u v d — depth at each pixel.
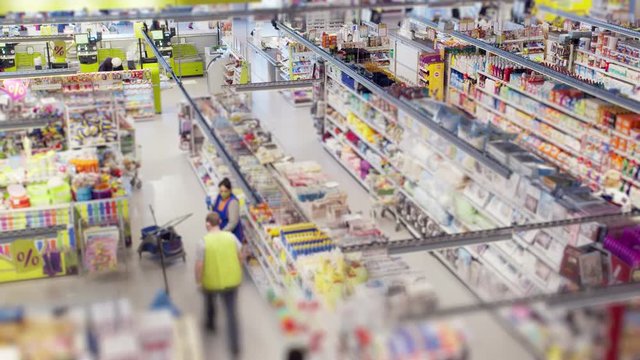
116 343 4.94
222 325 7.90
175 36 21.11
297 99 18.86
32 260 10.59
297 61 18.45
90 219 10.95
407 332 5.31
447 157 11.39
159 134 17.11
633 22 15.07
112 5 7.81
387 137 13.23
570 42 17.41
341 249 8.69
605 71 16.59
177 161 15.52
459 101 15.12
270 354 7.68
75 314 5.10
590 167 12.56
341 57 15.97
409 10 8.38
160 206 13.31
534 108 13.75
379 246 8.66
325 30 16.75
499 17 8.58
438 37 16.77
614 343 5.50
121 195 11.27
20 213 10.66
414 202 11.86
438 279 10.30
